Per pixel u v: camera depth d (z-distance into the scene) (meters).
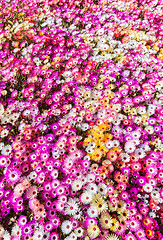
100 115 2.20
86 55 2.93
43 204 1.65
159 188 1.72
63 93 2.51
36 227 1.53
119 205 1.60
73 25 3.56
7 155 1.94
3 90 2.52
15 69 2.77
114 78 2.59
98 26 3.47
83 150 2.00
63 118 2.26
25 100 2.52
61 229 1.52
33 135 2.13
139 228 1.49
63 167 1.82
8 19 3.96
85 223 1.49
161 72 2.64
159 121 2.16
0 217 1.61
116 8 3.82
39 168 1.83
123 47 3.11
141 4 3.91
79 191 1.72
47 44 3.27
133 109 2.27
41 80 2.70
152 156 1.87
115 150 1.93
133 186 1.74
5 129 2.14
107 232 1.46
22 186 1.71
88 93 2.43
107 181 1.73
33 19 3.79
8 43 3.29
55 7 4.13
